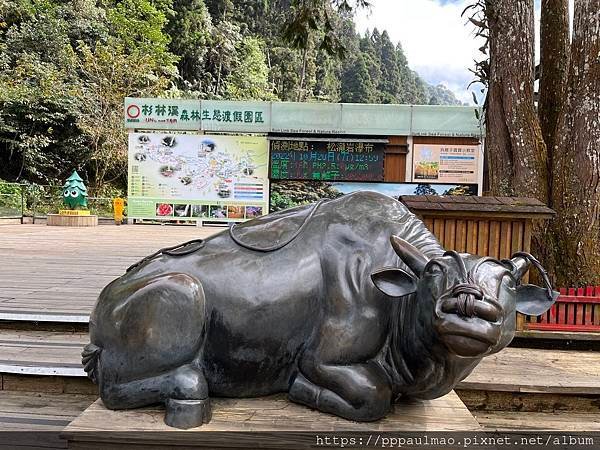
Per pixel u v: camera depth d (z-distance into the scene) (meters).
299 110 12.40
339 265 2.04
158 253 2.26
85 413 2.05
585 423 2.96
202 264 2.09
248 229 2.22
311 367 2.03
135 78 20.70
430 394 2.03
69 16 23.89
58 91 20.23
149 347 1.96
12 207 14.64
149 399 2.02
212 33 32.22
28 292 4.57
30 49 21.80
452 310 1.62
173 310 1.95
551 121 5.00
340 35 7.67
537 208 3.59
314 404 2.06
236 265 2.07
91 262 6.63
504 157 4.75
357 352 1.99
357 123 12.26
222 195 12.86
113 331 2.02
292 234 2.13
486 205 3.65
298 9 6.39
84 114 20.06
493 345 1.62
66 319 3.65
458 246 3.68
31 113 19.80
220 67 32.03
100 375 2.09
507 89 4.73
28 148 19.50
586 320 3.88
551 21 5.05
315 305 2.04
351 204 2.19
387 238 2.07
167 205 12.94
